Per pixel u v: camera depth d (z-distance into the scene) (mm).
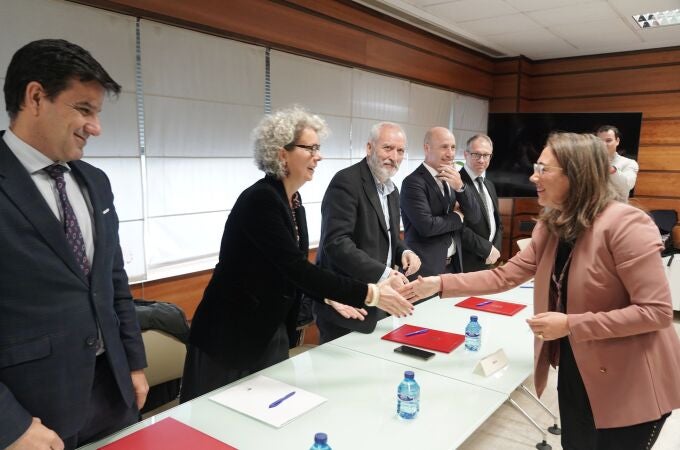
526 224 5922
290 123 1527
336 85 3926
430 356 1702
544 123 5301
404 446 1157
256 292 1526
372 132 2158
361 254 1874
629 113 5062
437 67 5047
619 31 4758
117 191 2617
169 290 2910
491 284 1731
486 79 5926
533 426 2576
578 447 1433
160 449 1111
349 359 1685
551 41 5191
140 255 2760
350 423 1258
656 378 1235
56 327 1035
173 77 2803
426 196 2711
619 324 1199
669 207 5367
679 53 5230
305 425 1243
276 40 3338
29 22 2182
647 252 1206
